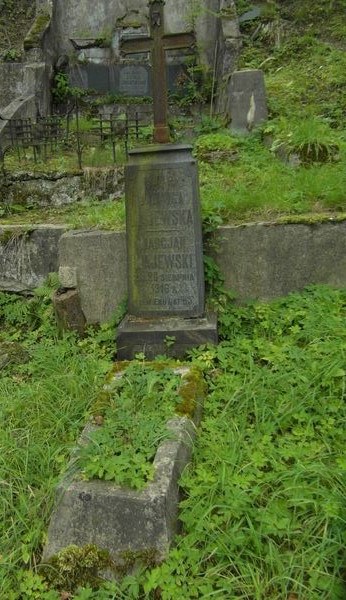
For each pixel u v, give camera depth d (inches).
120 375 122.6
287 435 104.8
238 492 88.8
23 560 87.4
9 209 217.5
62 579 84.4
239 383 119.4
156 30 137.4
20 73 326.6
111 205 193.3
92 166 227.1
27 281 187.8
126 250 147.9
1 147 244.8
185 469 96.1
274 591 78.0
